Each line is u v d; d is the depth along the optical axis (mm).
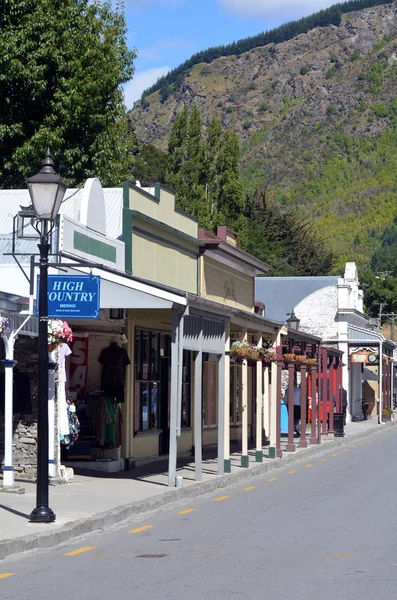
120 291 17828
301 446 31844
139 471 21641
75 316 14758
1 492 16359
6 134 31750
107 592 9531
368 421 56219
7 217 23141
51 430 18672
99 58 32500
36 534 12453
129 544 12570
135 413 22844
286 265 78812
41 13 31109
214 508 16469
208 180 64500
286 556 11531
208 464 24297
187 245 26375
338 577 10188
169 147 64375
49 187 13711
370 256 185750
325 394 37906
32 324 17703
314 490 19453
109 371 21188
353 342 53625
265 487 20203
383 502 17203
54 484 18344
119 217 23891
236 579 10109
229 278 30656
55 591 9617
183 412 26562
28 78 30844
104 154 33031
